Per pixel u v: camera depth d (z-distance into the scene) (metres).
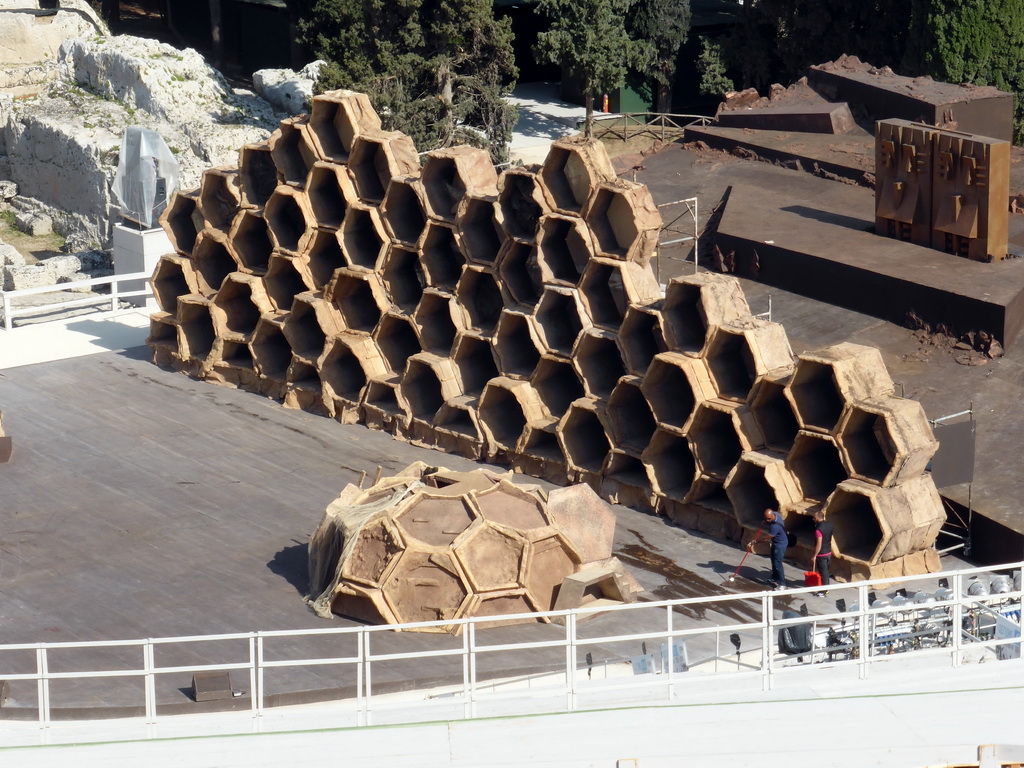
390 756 18.92
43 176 65.00
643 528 32.09
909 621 24.64
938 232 40.59
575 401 33.62
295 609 27.83
